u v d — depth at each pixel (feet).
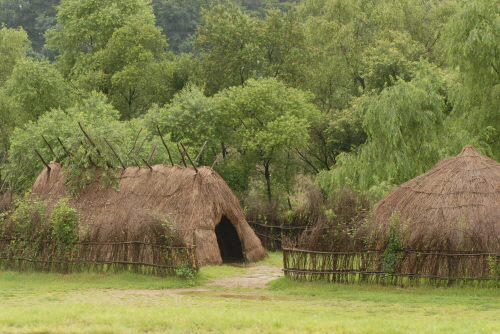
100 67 195.11
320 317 48.65
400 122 113.19
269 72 194.80
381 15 182.19
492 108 114.01
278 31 194.39
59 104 179.63
